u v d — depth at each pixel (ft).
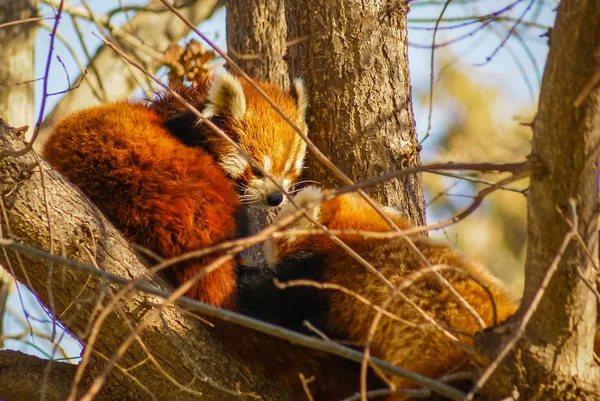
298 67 33.30
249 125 37.37
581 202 18.94
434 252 27.68
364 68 31.81
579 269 19.33
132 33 50.55
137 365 23.07
